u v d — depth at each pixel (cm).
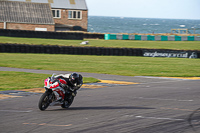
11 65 9206
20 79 6619
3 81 6294
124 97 4834
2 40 16225
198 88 6128
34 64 9669
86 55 14000
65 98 3766
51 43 16338
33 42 16225
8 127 2823
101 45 17038
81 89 5672
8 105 3975
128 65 10462
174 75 8375
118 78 7494
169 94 5244
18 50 13338
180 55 14975
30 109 3719
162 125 2991
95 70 8844
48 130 2731
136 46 17562
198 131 2788
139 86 6278
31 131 2692
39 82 6309
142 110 3775
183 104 4269
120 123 3045
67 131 2706
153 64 11112
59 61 10825
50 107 3938
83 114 3484
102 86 6138
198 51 15075
